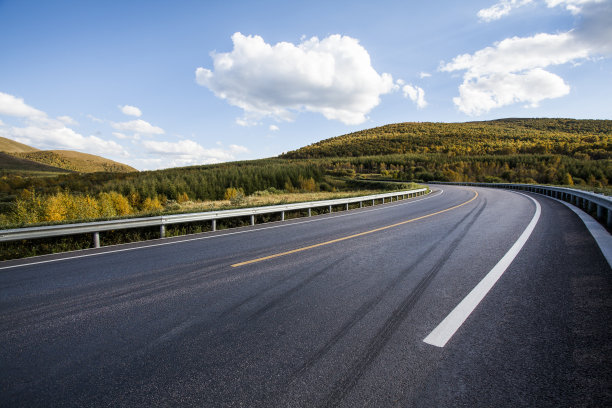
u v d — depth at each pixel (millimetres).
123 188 69562
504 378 2375
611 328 3049
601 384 2264
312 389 2309
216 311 3762
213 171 95000
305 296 4168
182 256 6672
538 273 4801
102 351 2930
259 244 7758
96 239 8047
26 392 2371
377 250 6734
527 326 3172
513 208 14625
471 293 4102
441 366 2553
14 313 3852
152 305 3994
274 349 2877
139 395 2311
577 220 10062
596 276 4520
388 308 3713
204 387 2373
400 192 24734
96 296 4375
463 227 9414
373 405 2121
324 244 7496
